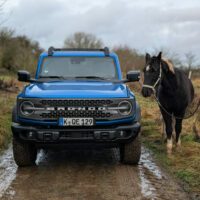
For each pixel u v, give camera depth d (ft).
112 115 18.53
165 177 17.88
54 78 22.17
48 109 18.35
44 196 14.98
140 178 17.69
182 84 22.86
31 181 17.20
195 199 14.64
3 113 35.86
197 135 26.27
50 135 18.22
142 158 22.18
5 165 20.44
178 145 23.65
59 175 18.29
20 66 96.94
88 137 18.40
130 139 18.94
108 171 19.08
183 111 23.41
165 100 22.79
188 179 17.20
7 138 27.37
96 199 14.60
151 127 31.04
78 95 18.47
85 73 22.44
